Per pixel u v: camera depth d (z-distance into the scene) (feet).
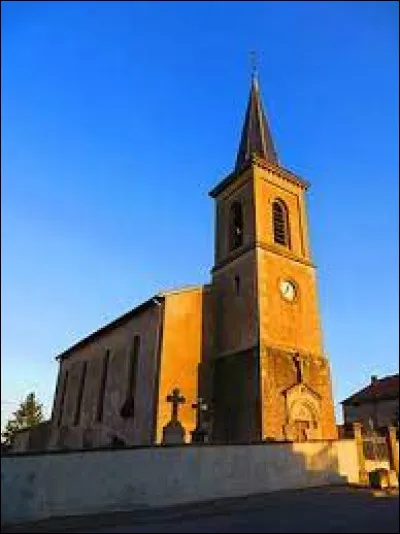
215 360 69.26
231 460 43.52
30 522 33.24
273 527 28.07
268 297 67.62
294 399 61.93
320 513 32.19
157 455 40.24
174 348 65.57
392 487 46.01
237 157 90.94
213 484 41.86
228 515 33.27
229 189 82.84
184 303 69.77
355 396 120.16
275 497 40.81
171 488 39.91
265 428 57.77
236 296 70.85
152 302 68.54
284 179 81.25
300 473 46.70
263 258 70.23
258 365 61.82
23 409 184.24
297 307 70.49
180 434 56.90
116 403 71.92
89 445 76.59
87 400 82.28
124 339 75.77
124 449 39.01
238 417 61.98
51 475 35.50
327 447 49.34
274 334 65.46
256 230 72.49
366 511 32.48
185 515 34.22
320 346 70.03
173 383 63.31
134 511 36.65
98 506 36.42
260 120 91.76
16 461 34.60
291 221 78.43
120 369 73.97
